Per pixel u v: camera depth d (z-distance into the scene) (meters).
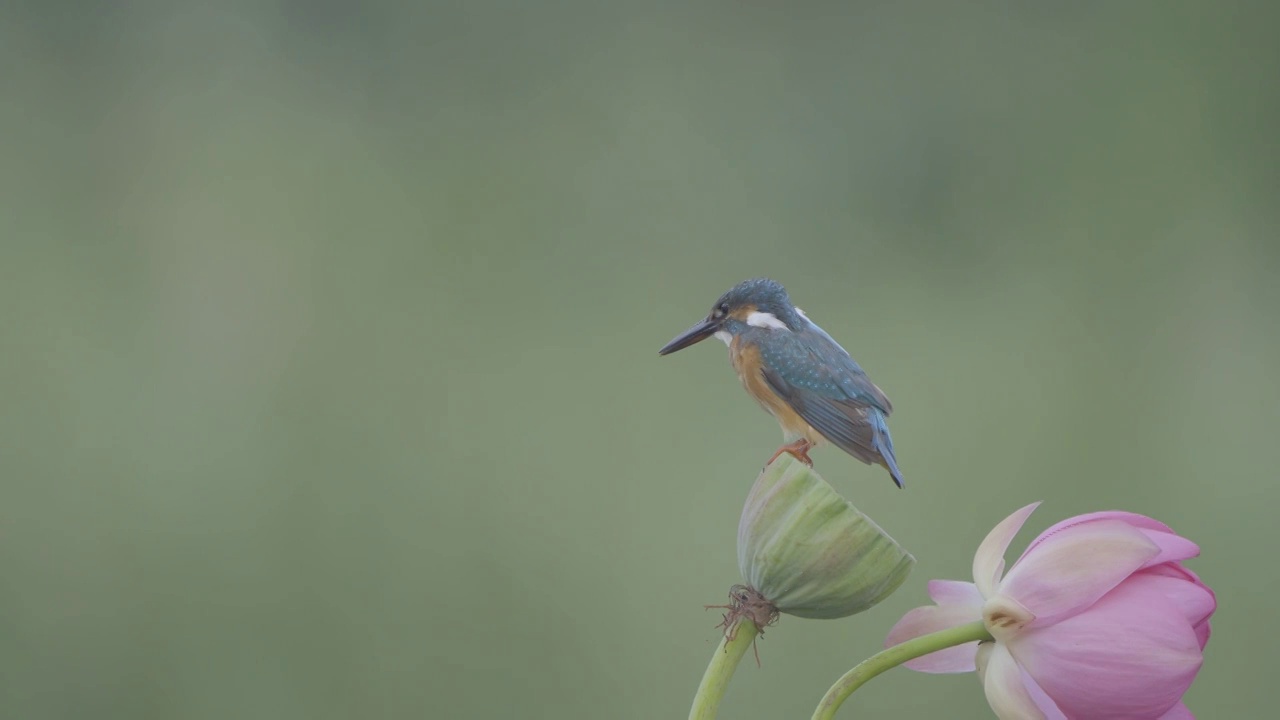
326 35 20.31
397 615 10.34
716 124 19.45
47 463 11.56
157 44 19.00
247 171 16.00
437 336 13.42
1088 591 2.40
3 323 13.44
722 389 12.97
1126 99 17.92
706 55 21.05
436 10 20.64
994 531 2.65
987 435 12.12
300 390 12.51
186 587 10.52
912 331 14.38
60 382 12.56
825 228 17.73
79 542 11.04
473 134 18.11
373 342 13.56
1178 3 18.20
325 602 10.57
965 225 17.38
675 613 10.48
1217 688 10.29
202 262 14.41
